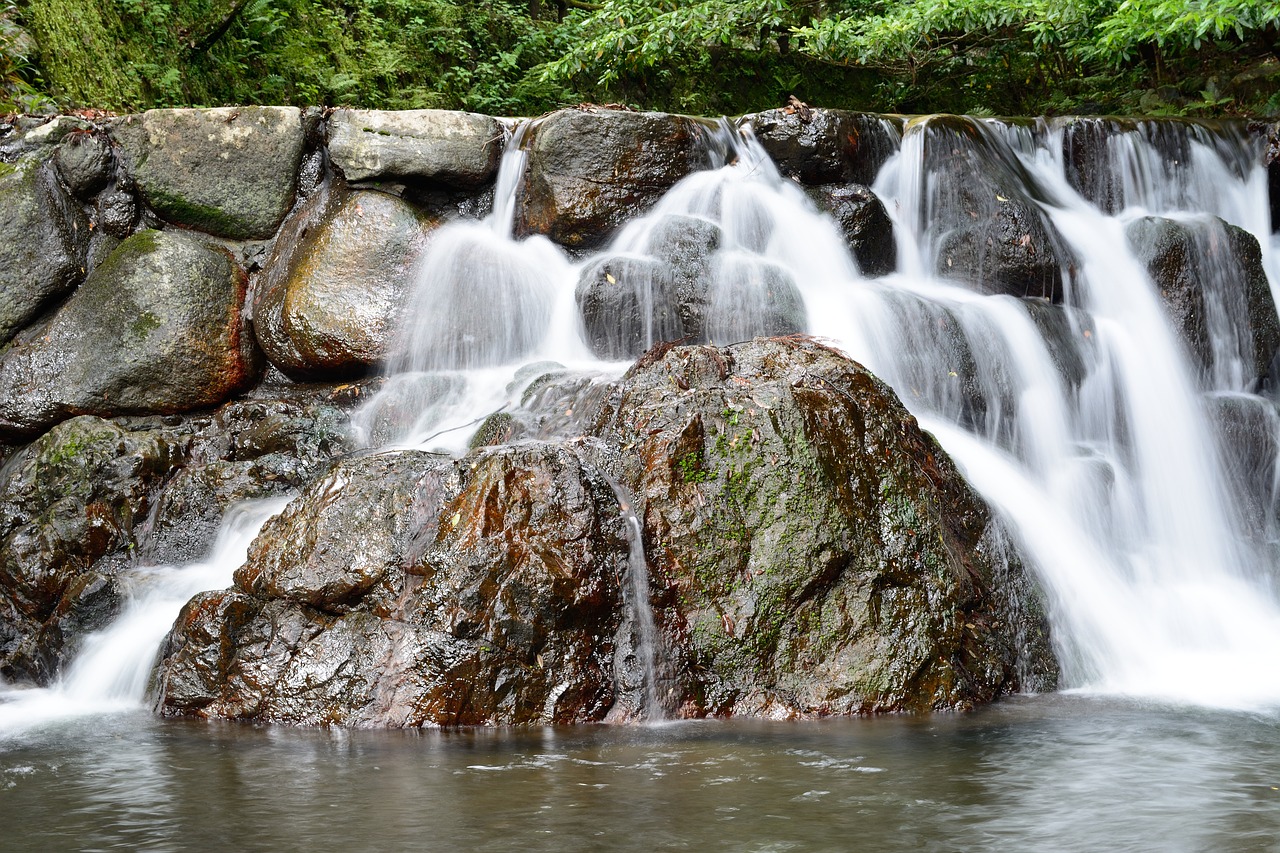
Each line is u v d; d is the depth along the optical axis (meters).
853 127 9.42
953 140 9.55
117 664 6.44
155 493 7.75
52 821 3.81
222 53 13.15
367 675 5.46
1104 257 9.41
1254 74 13.59
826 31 13.97
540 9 17.44
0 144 8.92
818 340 6.88
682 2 15.14
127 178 9.08
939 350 8.16
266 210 9.15
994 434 8.24
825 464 5.90
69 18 10.81
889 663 5.64
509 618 5.42
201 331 8.65
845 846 3.46
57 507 7.52
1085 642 6.53
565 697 5.42
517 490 5.63
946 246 9.41
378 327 8.59
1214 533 8.43
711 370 6.33
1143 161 10.35
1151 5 10.99
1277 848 3.42
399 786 4.19
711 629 5.66
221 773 4.44
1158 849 3.42
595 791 4.09
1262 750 4.67
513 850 3.43
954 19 13.48
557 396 7.10
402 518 5.75
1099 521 7.81
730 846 3.46
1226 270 9.48
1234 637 7.15
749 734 5.11
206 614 5.81
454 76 15.72
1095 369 8.80
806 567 5.72
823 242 9.09
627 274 8.22
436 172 9.09
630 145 9.01
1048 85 17.05
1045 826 3.64
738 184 9.09
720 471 5.87
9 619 7.31
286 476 7.71
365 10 15.07
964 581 6.05
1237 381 9.44
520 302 8.74
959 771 4.35
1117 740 4.89
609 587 5.60
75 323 8.55
